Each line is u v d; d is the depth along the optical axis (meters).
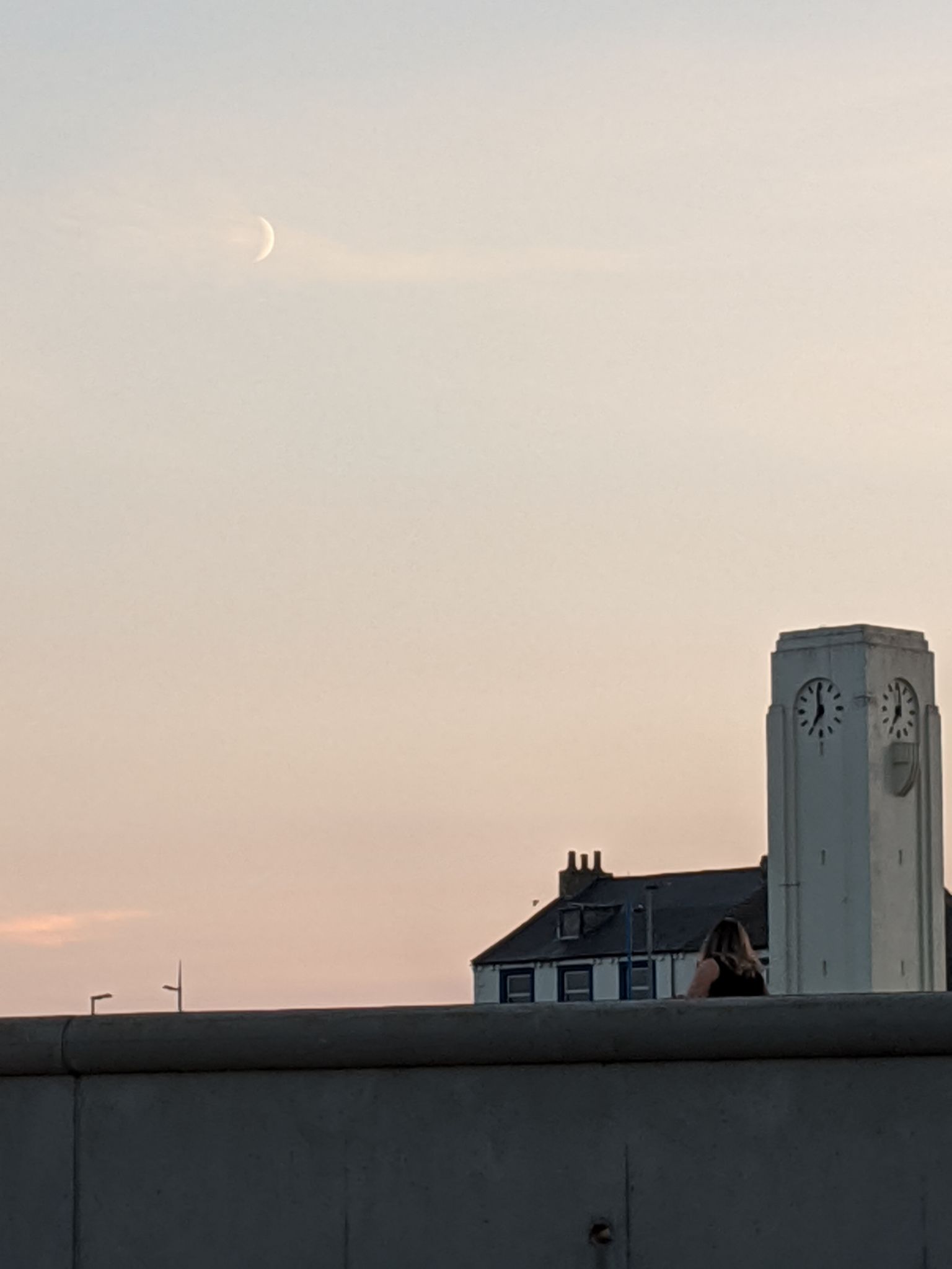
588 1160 10.16
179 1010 10.88
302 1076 10.52
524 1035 10.20
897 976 90.19
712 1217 10.02
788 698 93.12
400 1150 10.37
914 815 92.06
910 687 92.44
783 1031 9.95
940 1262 9.77
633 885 101.69
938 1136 9.84
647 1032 10.08
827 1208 9.91
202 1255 10.52
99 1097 10.70
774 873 93.00
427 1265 10.28
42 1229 10.69
